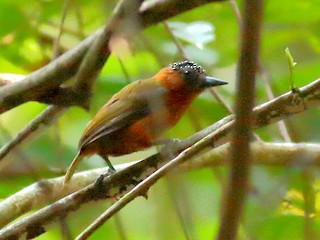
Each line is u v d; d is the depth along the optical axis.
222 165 2.85
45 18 2.96
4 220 2.82
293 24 2.98
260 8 2.23
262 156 2.84
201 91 2.86
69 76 2.79
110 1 2.81
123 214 3.00
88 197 2.79
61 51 2.96
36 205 2.83
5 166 2.89
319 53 3.00
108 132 2.82
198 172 2.95
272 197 2.87
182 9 2.78
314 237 2.80
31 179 2.90
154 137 2.83
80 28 2.92
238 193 2.31
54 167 2.92
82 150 2.83
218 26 2.98
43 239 2.94
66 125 3.00
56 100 2.80
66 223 2.81
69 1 2.91
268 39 2.99
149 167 2.79
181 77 2.85
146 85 2.85
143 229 3.00
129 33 2.79
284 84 2.96
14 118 3.01
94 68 2.79
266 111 2.76
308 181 2.85
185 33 2.93
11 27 2.95
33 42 2.98
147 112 2.83
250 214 2.87
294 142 2.88
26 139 2.86
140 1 2.78
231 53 2.98
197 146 2.74
